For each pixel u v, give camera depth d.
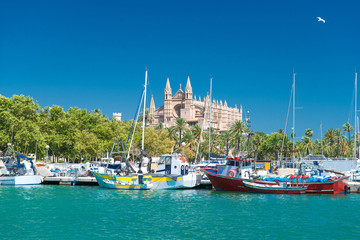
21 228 38.75
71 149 124.50
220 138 171.12
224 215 45.75
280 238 36.03
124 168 74.38
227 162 69.12
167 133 158.25
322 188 64.50
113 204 52.69
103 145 124.00
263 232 37.94
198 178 70.88
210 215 45.69
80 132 127.00
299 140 179.88
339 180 65.06
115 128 135.00
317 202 55.56
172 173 70.44
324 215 46.06
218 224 41.06
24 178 74.62
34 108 118.31
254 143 153.25
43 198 57.12
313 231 38.56
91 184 76.38
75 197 58.53
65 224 40.59
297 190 64.25
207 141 161.50
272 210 49.06
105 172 73.25
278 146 147.12
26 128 110.50
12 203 52.47
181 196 60.78
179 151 151.38
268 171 86.12
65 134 124.44
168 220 42.81
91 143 120.94
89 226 39.81
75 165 101.12
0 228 38.66
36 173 80.12
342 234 37.62
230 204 53.38
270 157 169.88
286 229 39.19
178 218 43.88
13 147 102.81
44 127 123.31
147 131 136.00
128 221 42.22
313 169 73.88
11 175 76.44
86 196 59.66
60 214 45.56
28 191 65.00
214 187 68.06
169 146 139.38
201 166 88.12
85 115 137.00
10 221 41.69
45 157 117.31
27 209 48.38
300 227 40.09
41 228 38.84
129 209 49.06
